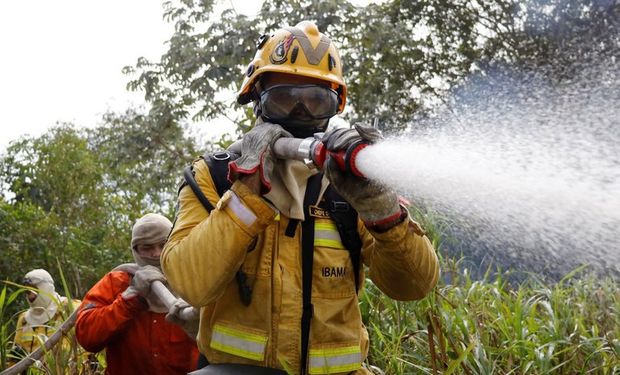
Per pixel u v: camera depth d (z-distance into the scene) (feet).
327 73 8.19
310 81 8.13
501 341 12.26
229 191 7.32
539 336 12.25
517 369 11.75
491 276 14.69
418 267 7.75
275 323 7.56
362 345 8.50
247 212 7.14
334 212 7.89
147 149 46.01
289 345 7.55
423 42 40.01
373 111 38.09
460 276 14.17
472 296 13.33
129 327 12.13
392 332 12.44
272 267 7.63
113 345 12.26
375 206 6.96
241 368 7.61
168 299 11.56
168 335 12.13
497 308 13.08
